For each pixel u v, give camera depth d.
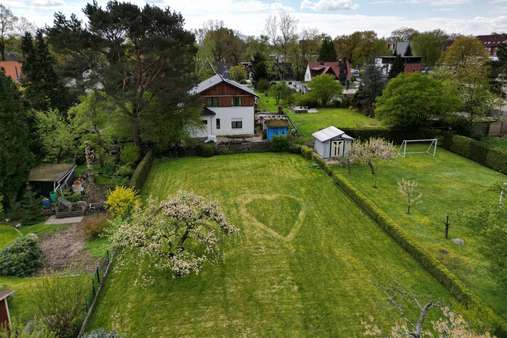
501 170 28.62
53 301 12.23
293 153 35.41
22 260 16.12
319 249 18.05
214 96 40.19
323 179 27.98
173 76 31.25
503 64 51.34
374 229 19.97
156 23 28.83
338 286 15.17
